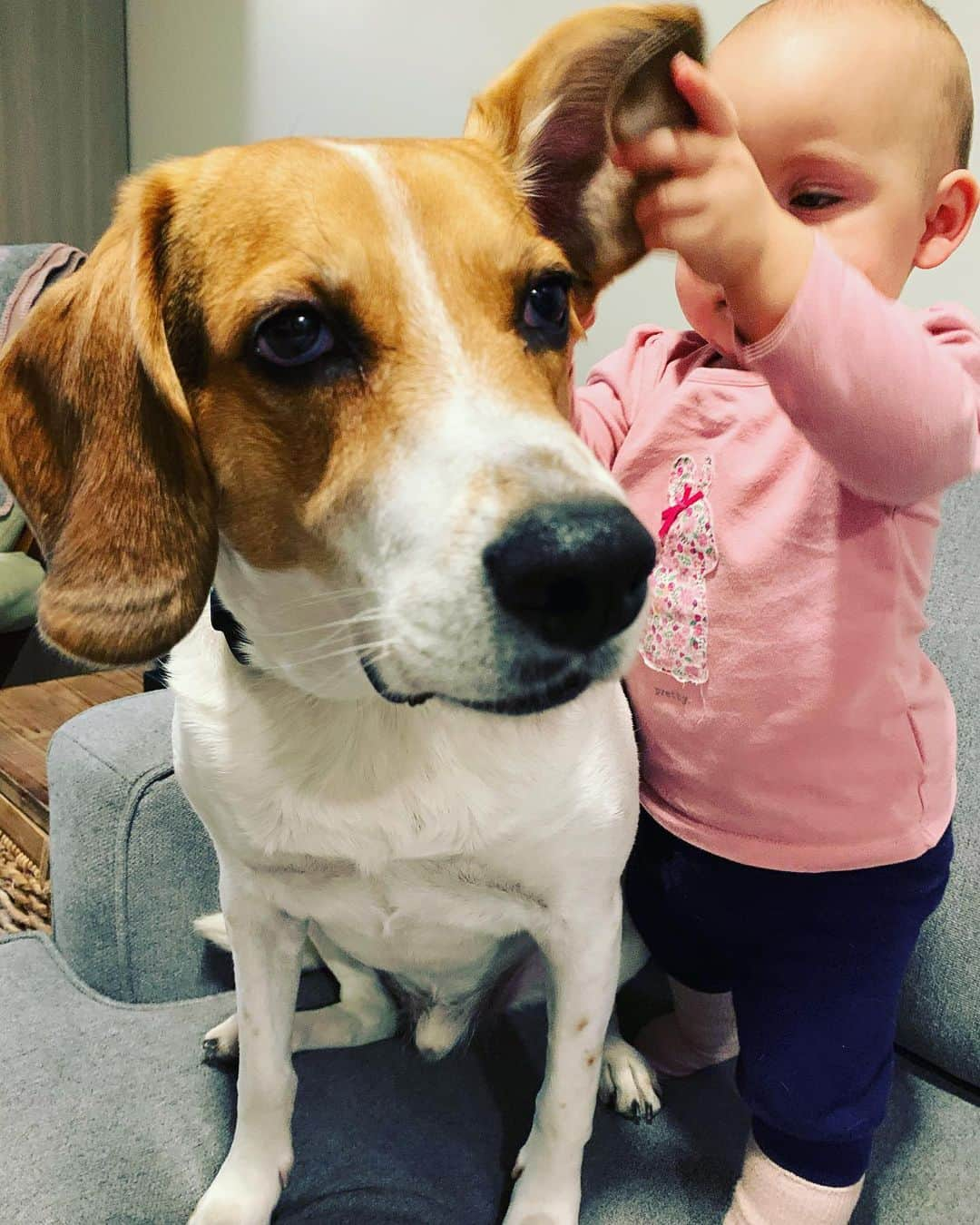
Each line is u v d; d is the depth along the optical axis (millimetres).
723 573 872
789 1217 846
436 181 663
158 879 1152
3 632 2229
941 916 1052
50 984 1117
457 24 1940
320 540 653
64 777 1172
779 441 854
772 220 642
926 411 681
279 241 634
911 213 812
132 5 3285
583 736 797
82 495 714
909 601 869
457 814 773
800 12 807
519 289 672
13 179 3379
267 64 2625
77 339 711
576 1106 857
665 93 634
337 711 765
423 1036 1025
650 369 1003
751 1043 896
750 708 868
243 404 664
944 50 801
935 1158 947
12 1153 889
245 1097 884
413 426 606
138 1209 869
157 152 3350
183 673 838
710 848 922
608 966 867
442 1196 895
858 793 872
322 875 835
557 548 522
